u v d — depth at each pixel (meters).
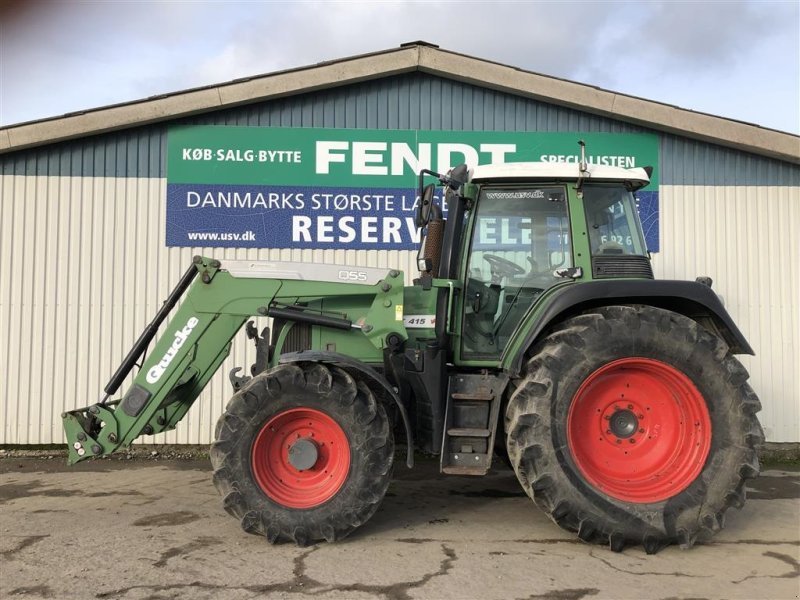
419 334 4.34
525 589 3.14
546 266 4.27
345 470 3.78
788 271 6.57
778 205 6.61
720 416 3.75
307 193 6.50
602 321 3.79
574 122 6.60
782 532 4.07
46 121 6.16
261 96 6.31
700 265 6.58
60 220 6.35
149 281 6.39
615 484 3.78
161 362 4.23
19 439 6.24
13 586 3.13
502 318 4.27
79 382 6.30
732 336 3.96
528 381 3.77
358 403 3.79
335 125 6.51
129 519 4.23
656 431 3.92
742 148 6.55
